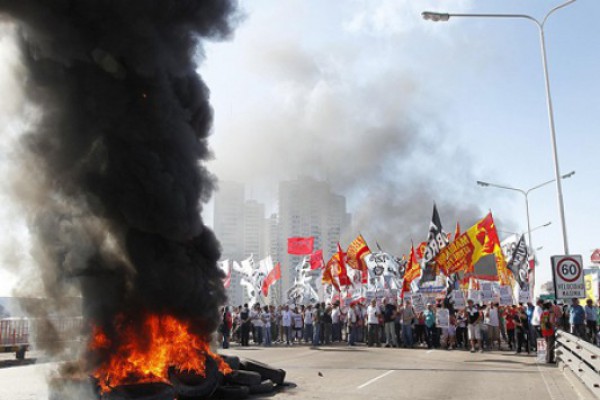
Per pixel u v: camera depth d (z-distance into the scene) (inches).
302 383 519.2
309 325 1093.1
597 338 836.0
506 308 969.5
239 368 490.3
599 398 400.2
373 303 1036.5
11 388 501.0
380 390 472.4
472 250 1063.0
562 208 789.2
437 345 968.3
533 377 561.6
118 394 364.8
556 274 609.6
